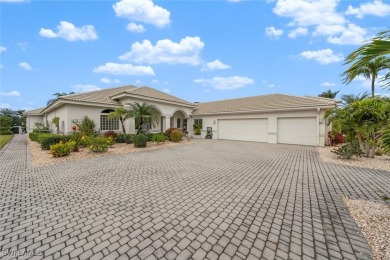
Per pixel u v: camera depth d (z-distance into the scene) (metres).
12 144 17.11
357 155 10.10
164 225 3.67
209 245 3.07
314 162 9.67
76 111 16.09
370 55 2.69
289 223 3.74
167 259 2.76
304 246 3.04
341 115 10.52
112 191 5.50
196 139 23.31
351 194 5.29
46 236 3.31
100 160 10.02
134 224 3.70
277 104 19.67
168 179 6.70
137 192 5.43
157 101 20.42
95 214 4.11
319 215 4.06
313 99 18.55
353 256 2.81
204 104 29.98
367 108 9.49
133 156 11.28
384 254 2.83
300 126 17.48
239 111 21.05
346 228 3.55
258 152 13.02
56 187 5.83
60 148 10.66
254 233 3.40
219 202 4.74
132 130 18.88
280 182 6.38
